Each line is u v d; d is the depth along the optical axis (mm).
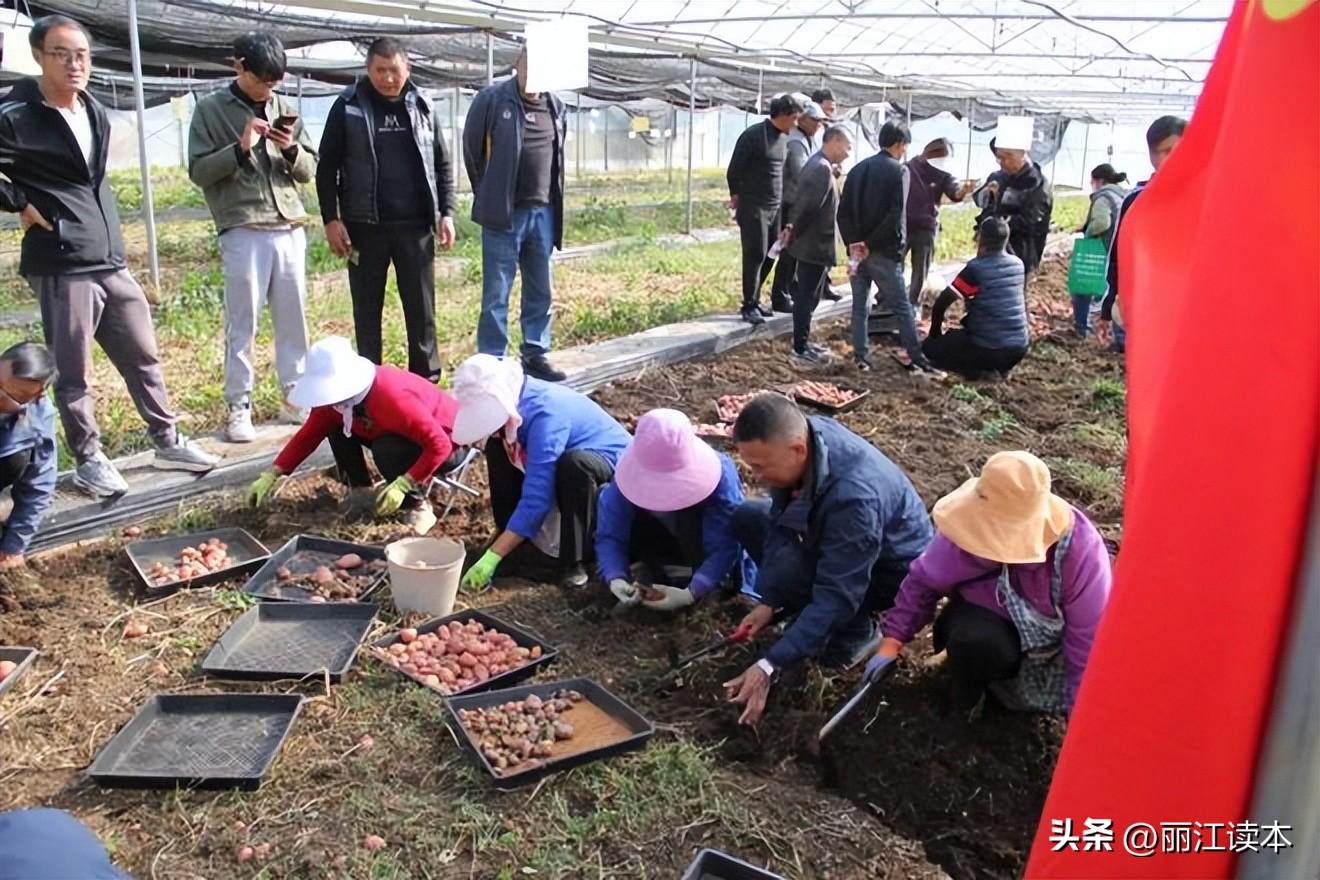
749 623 3699
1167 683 1324
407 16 10375
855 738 3369
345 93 5613
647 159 40906
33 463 4180
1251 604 1266
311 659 3812
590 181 32000
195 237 14547
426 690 3582
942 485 5820
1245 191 1230
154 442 5359
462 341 8367
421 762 3271
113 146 26500
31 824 1838
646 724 3389
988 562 3227
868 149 32594
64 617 4086
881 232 7812
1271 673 1289
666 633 4082
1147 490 1321
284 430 5867
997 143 10539
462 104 28969
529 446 4301
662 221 19672
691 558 4188
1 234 14438
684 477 3781
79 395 4691
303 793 3117
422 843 2920
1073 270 9844
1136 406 1559
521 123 6387
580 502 4309
